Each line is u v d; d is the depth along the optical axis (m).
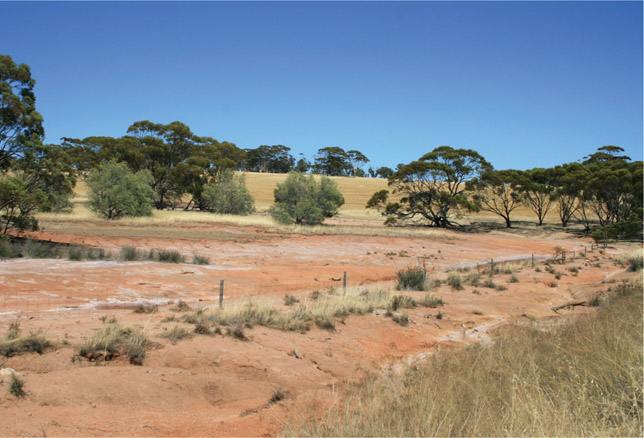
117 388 6.06
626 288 16.45
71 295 12.97
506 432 4.23
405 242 39.44
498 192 68.31
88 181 42.94
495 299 17.05
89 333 8.38
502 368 7.10
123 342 7.67
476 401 5.10
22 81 23.86
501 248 42.59
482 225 69.31
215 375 7.13
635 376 5.38
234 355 8.16
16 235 24.78
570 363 6.29
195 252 25.73
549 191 66.19
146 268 18.59
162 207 67.81
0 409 5.03
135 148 67.94
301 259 26.52
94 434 4.88
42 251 19.81
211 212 59.94
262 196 87.31
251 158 149.12
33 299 11.95
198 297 14.70
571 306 16.17
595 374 5.93
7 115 22.55
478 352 8.13
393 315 12.94
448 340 11.70
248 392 6.79
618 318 9.04
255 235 35.84
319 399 6.59
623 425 4.47
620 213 60.75
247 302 12.78
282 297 15.59
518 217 77.31
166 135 71.69
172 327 9.32
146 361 7.43
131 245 26.31
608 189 57.97
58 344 7.41
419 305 14.95
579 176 61.34
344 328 11.34
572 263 30.62
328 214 53.38
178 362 7.55
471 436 4.44
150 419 5.46
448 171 64.25
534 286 20.45
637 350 6.11
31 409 5.18
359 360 9.39
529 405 4.85
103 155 70.19
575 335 8.35
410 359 9.95
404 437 4.43
